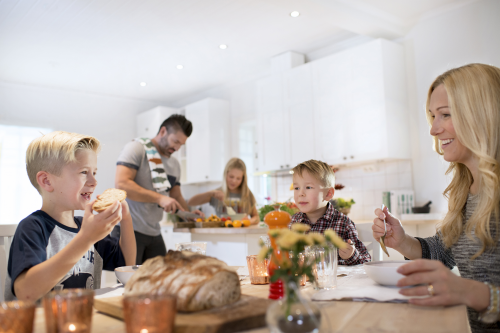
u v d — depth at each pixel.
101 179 5.30
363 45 3.34
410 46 3.37
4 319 0.52
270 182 4.48
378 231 1.11
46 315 0.54
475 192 1.00
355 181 3.71
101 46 3.84
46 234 1.03
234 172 3.46
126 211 1.25
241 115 4.91
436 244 1.13
